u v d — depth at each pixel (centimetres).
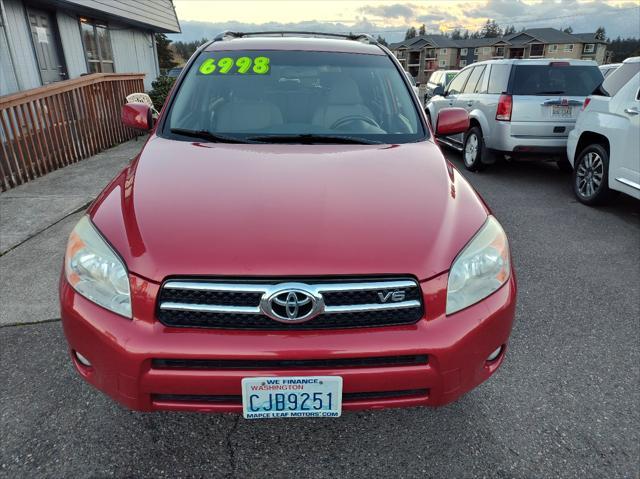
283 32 350
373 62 300
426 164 222
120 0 1070
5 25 761
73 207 476
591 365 245
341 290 153
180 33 1530
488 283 170
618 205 540
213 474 179
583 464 184
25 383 225
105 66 1130
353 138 251
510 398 221
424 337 156
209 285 152
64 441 192
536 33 7431
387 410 213
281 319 152
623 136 461
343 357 151
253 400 156
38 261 358
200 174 201
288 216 171
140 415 206
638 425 204
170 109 266
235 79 280
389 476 179
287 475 179
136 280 155
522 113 612
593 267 368
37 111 596
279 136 250
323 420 207
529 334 273
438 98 871
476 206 194
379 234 165
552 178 684
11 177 541
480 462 185
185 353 150
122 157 720
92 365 163
